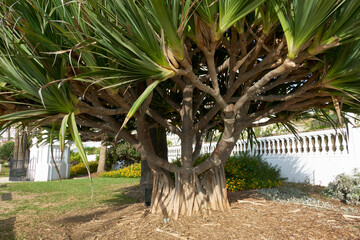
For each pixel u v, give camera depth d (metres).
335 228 3.09
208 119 3.76
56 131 3.56
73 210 5.19
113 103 3.15
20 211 5.17
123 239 2.91
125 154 16.27
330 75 2.49
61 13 2.04
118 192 7.57
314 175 7.17
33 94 2.19
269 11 2.32
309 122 11.02
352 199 4.48
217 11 2.20
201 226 3.18
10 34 2.16
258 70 2.98
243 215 3.62
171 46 1.99
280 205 4.23
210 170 4.04
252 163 7.68
